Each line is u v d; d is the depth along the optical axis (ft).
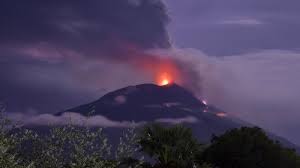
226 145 150.51
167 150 84.02
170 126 89.45
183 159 87.92
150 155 83.71
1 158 26.89
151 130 86.22
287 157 158.92
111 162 28.91
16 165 27.20
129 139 29.81
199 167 88.69
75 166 28.22
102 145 29.09
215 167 146.30
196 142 91.40
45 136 29.07
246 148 151.74
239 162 150.41
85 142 28.94
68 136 28.99
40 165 28.60
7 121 28.94
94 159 28.55
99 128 29.60
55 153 28.81
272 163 154.51
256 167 151.02
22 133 28.78
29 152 28.71
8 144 27.58
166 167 81.41
